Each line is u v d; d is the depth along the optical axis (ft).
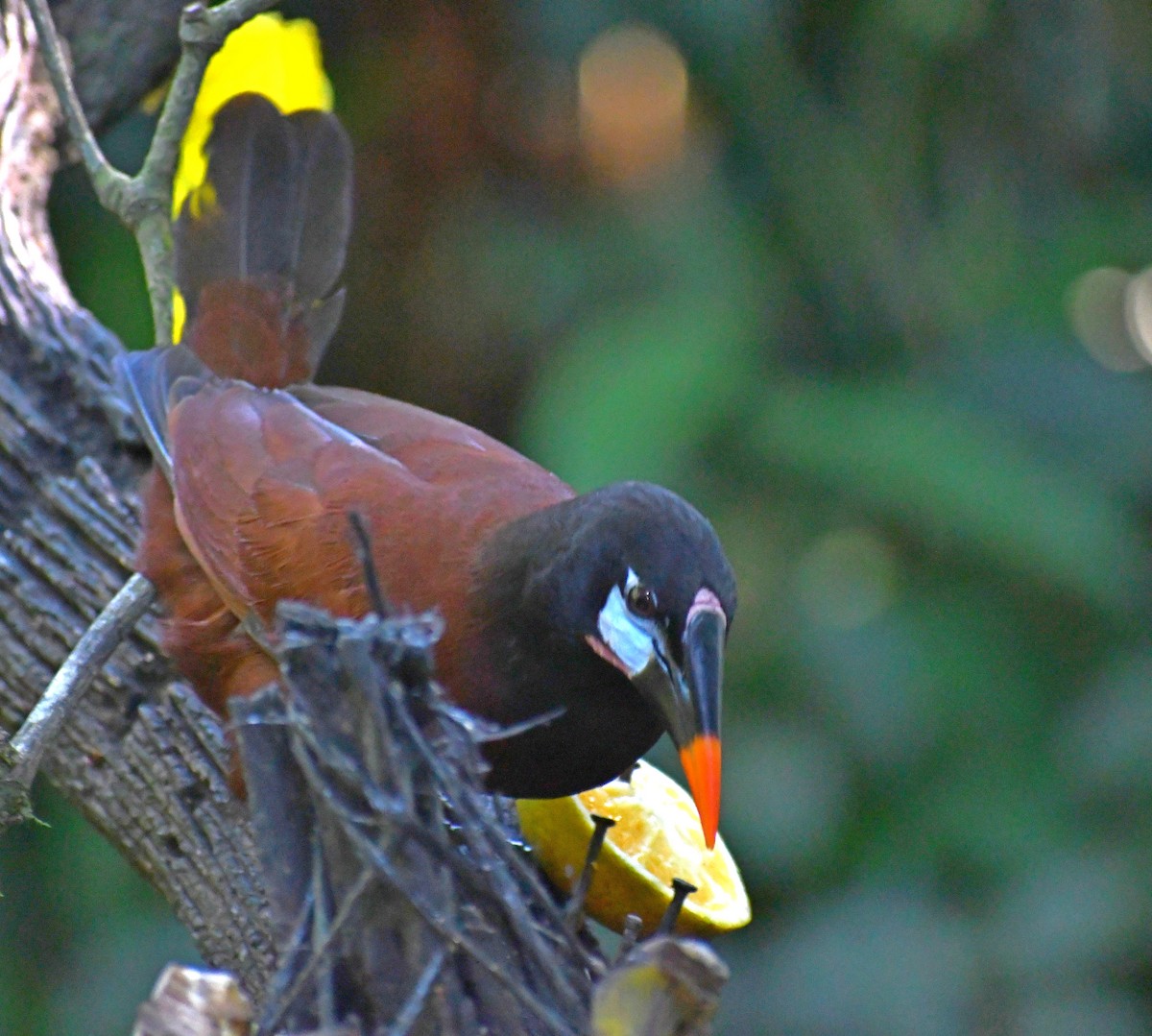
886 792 35.22
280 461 21.20
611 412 35.06
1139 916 32.71
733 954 34.06
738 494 36.81
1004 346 38.34
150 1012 10.81
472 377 43.01
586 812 19.89
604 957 18.35
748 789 34.40
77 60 27.63
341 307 24.18
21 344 24.94
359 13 41.06
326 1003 11.37
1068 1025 31.96
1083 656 36.19
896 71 38.27
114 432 24.32
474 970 12.52
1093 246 38.75
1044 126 38.68
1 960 34.76
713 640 17.78
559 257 40.32
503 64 41.45
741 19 37.86
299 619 11.82
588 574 18.37
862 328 38.91
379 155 41.83
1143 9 38.24
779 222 39.24
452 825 13.44
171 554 21.61
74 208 37.65
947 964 32.78
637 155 41.29
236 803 21.08
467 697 19.49
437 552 19.80
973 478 35.12
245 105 24.62
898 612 36.19
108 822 21.89
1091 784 34.24
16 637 22.85
